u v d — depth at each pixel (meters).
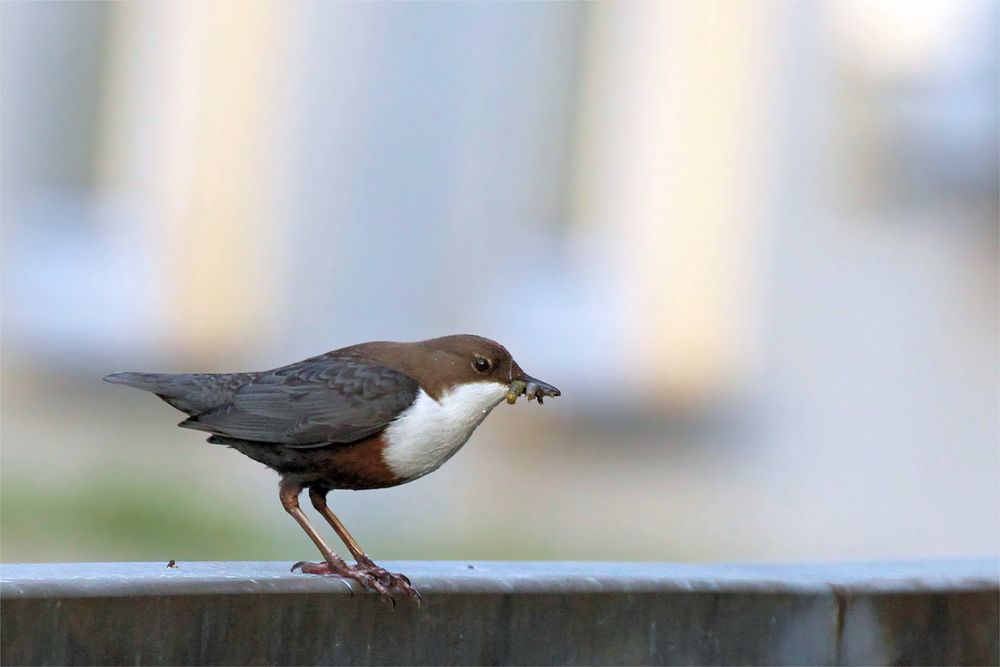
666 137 16.31
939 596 5.31
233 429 5.89
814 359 16.03
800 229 16.05
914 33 15.54
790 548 15.84
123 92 17.08
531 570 5.16
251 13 16.67
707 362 16.20
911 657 5.27
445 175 16.59
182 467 15.68
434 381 5.98
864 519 15.77
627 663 4.93
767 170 16.12
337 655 4.62
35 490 14.02
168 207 16.84
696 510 16.02
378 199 16.59
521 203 16.59
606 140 16.48
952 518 15.56
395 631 4.71
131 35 17.03
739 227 16.19
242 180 16.69
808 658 5.13
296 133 16.61
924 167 15.59
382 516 15.03
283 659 4.51
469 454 15.84
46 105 17.23
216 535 13.41
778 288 16.14
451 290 16.53
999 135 15.38
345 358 6.07
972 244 15.57
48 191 17.22
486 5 16.53
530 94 16.56
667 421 16.17
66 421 16.64
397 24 16.55
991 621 5.41
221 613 4.37
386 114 16.56
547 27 16.55
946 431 15.64
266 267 16.61
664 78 16.28
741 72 16.11
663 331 16.25
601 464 16.11
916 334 15.74
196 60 16.77
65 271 17.02
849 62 15.76
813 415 16.00
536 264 16.59
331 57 16.56
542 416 16.05
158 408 16.58
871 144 15.75
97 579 4.19
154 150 16.92
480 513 15.67
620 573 5.09
